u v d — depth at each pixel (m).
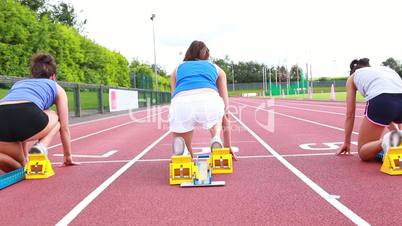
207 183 4.88
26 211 4.08
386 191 4.35
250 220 3.55
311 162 6.27
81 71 38.00
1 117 5.32
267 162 6.43
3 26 28.41
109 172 6.04
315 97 56.62
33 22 31.06
